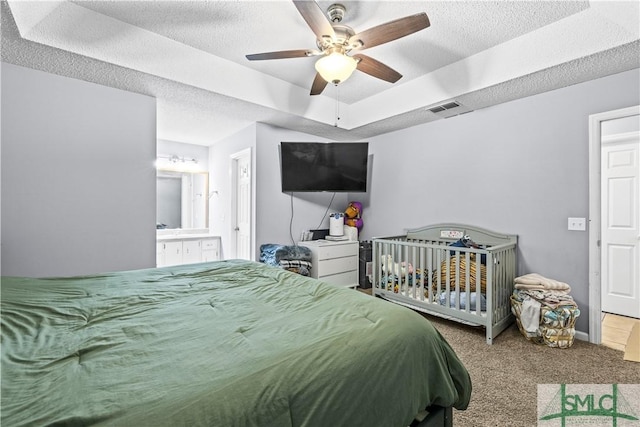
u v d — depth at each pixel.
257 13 2.11
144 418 0.61
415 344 1.09
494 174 3.09
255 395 0.71
